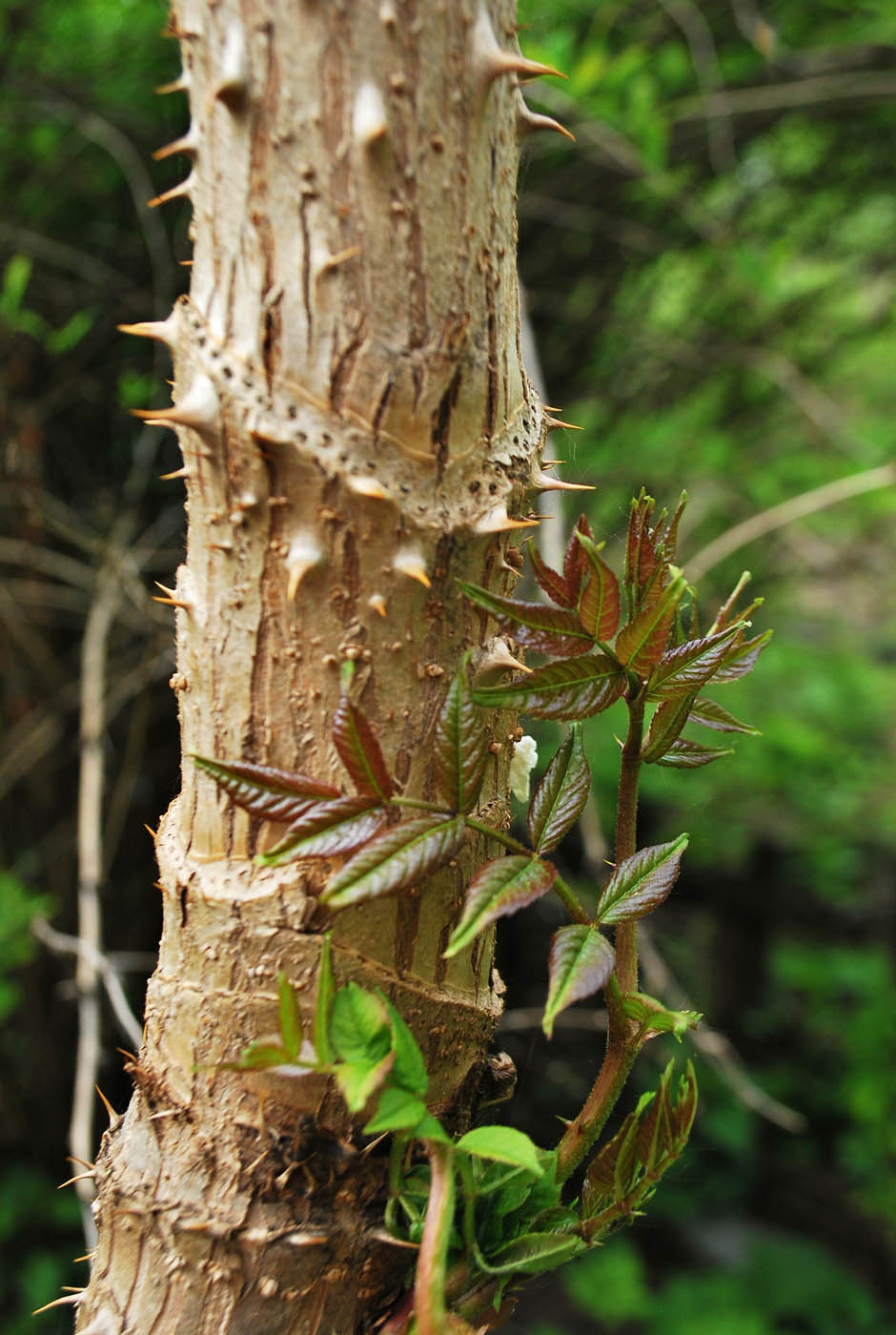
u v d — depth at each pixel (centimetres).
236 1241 27
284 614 27
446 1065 28
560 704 26
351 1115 27
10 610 88
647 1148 27
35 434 88
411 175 26
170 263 89
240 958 27
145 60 84
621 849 28
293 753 27
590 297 101
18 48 82
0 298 79
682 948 149
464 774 26
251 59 26
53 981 97
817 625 141
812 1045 146
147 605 80
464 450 27
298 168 26
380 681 27
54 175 87
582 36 84
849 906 148
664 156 83
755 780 114
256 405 26
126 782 86
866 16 86
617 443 104
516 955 91
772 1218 133
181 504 89
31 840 96
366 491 26
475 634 27
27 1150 100
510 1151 25
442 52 26
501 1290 27
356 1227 27
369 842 26
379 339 26
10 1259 94
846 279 106
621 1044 28
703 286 104
